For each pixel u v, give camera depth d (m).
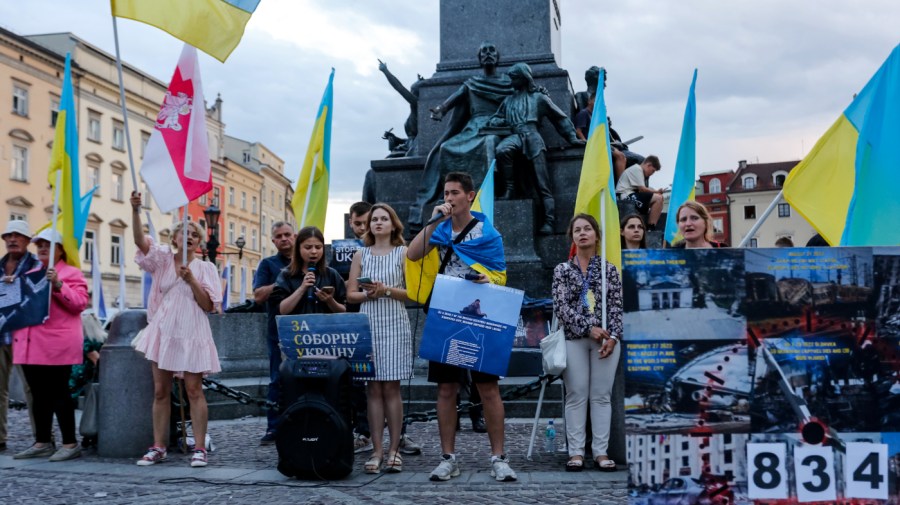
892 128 6.11
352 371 6.10
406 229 12.66
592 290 6.29
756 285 3.74
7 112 46.66
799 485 3.66
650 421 3.71
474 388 8.05
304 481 5.90
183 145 7.12
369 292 6.11
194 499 5.36
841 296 3.72
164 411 6.93
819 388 3.69
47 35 52.47
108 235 54.38
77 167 7.85
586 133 13.12
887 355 3.69
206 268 6.92
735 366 3.71
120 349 7.29
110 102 55.09
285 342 6.12
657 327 3.75
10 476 6.30
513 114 11.87
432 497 5.31
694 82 8.45
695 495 3.67
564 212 11.95
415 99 13.81
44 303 7.15
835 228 6.56
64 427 7.15
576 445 6.23
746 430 3.69
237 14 7.18
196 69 7.26
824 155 6.67
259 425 9.24
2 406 7.89
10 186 46.91
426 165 12.26
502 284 6.06
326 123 9.79
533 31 13.22
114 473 6.33
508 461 6.67
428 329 5.76
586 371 6.25
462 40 13.39
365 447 7.46
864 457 3.65
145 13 7.05
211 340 6.85
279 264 8.29
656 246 11.20
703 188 82.50
